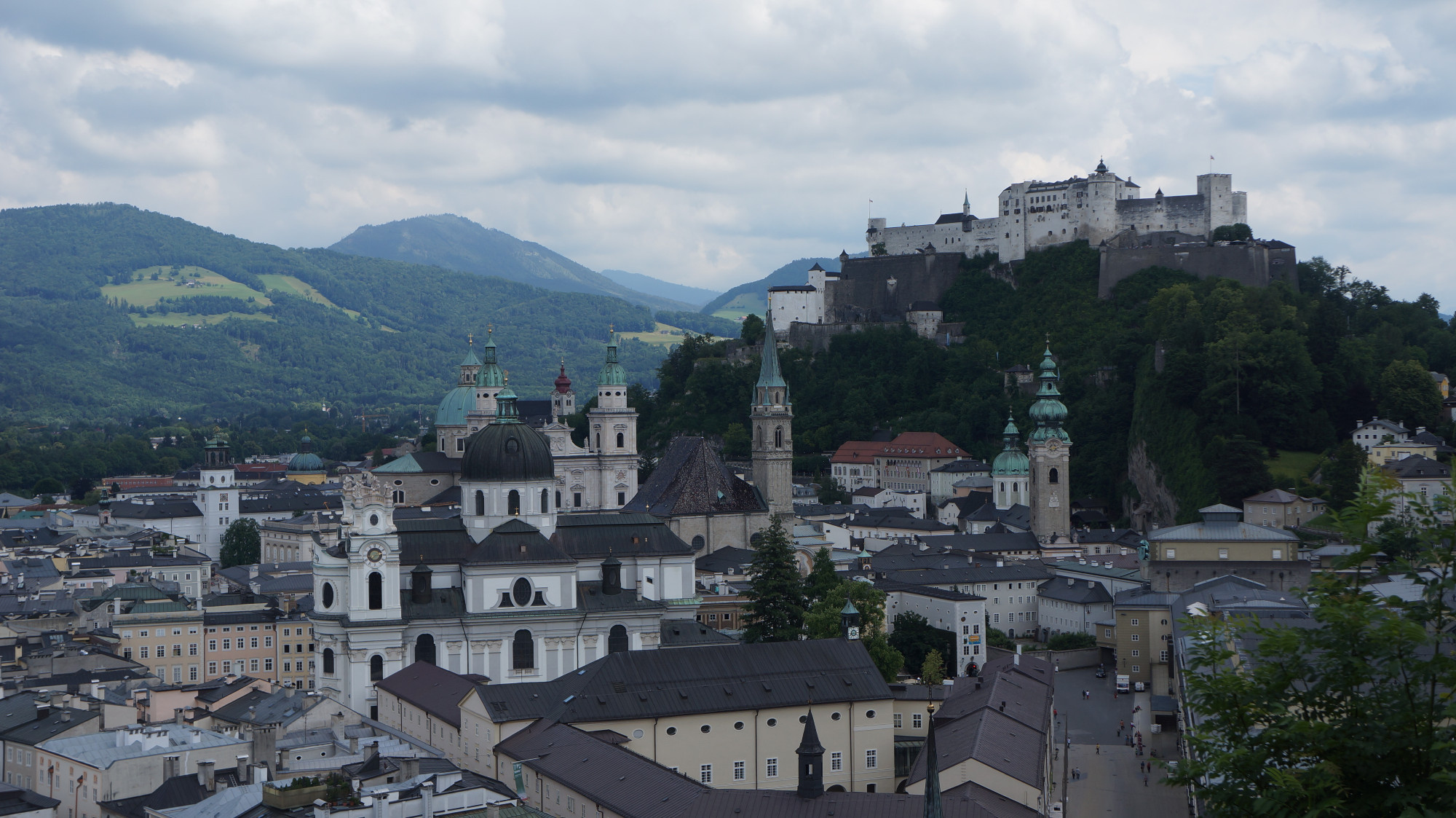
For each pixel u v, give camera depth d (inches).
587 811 6077.8
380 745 7101.4
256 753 7224.4
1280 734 2573.8
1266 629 2785.4
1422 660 2596.0
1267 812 2517.2
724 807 5654.5
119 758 6988.2
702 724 7293.3
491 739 7185.0
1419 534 2664.9
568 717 7066.9
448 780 6013.8
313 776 6195.9
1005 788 6422.2
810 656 7815.0
